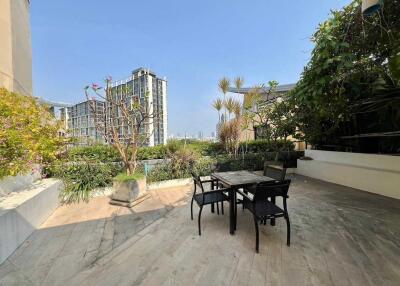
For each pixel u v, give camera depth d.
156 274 1.96
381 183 4.33
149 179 5.18
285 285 1.77
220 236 2.68
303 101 3.55
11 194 3.06
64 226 3.09
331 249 2.32
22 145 2.57
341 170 5.27
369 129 5.37
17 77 4.40
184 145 6.28
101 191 4.64
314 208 3.65
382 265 2.02
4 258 2.21
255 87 6.62
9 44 4.03
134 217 3.41
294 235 2.67
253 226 2.96
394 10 2.66
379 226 2.88
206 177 5.89
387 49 3.17
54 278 1.94
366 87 4.07
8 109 2.64
